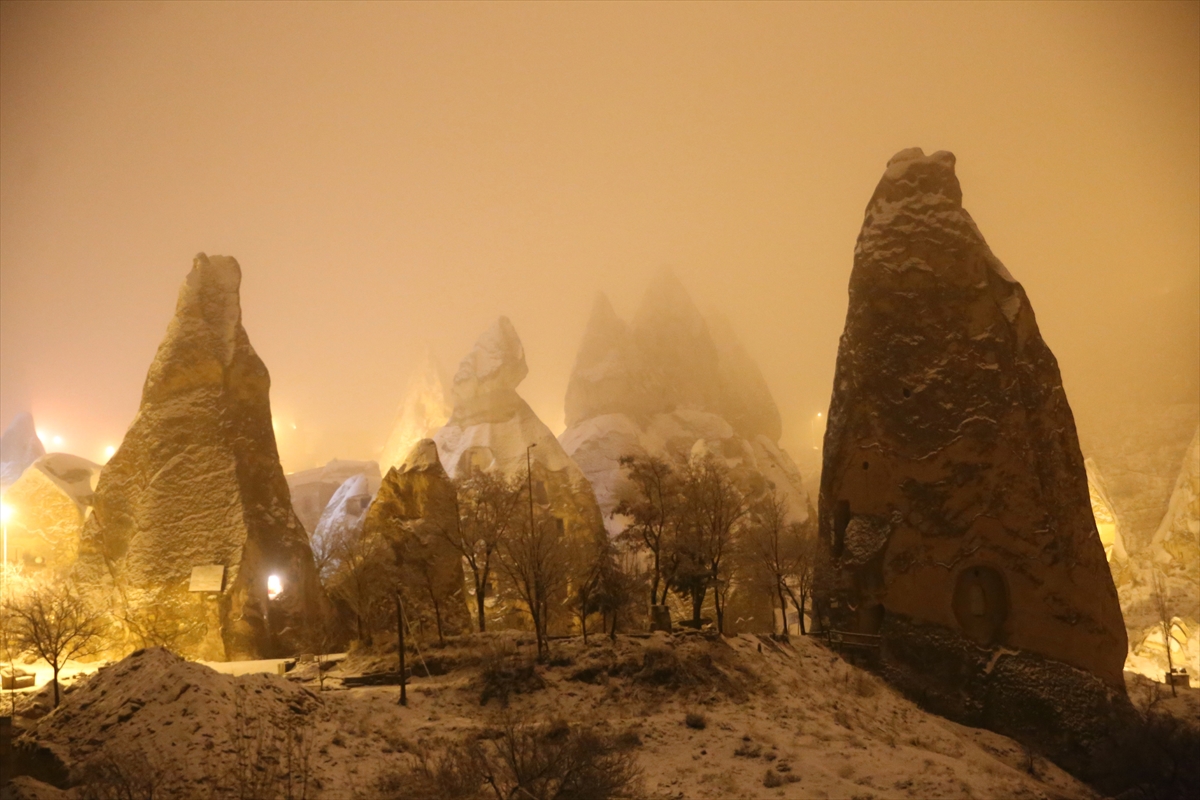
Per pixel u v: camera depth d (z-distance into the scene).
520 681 44.16
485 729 37.69
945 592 54.34
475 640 48.94
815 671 51.62
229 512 55.69
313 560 58.38
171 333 59.44
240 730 32.91
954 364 57.19
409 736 37.22
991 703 52.00
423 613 53.56
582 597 51.81
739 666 48.31
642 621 58.31
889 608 55.12
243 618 53.38
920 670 53.66
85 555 56.06
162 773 29.69
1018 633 53.06
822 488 59.19
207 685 34.62
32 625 46.12
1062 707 50.75
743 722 41.91
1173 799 44.53
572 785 29.33
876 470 57.00
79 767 31.02
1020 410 55.91
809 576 63.09
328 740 34.78
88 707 34.75
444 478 59.28
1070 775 48.59
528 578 51.59
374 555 54.88
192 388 58.38
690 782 35.12
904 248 59.22
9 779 29.42
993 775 41.12
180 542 54.88
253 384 59.78
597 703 43.06
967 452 55.66
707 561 57.62
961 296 58.16
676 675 45.09
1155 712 52.66
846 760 38.84
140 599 53.53
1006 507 54.56
